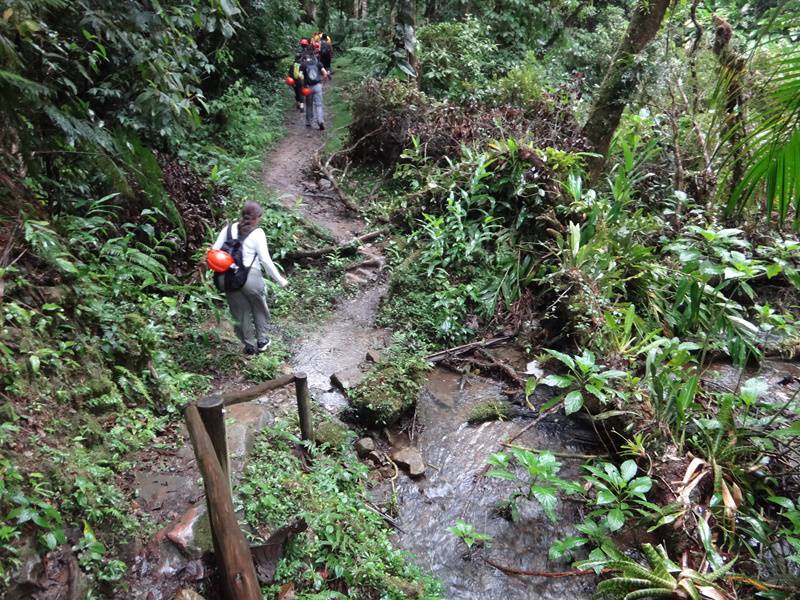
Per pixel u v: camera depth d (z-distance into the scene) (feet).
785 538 12.04
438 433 15.97
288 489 11.79
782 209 7.59
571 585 11.86
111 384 12.50
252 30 39.09
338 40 60.59
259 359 16.92
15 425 9.69
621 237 20.58
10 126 13.65
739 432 13.85
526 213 22.98
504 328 20.47
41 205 14.92
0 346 10.19
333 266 22.89
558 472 14.62
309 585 10.50
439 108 30.04
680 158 24.36
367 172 31.07
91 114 16.74
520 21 45.57
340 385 16.92
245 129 33.37
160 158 21.77
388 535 12.73
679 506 12.20
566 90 33.12
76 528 9.18
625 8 52.34
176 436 12.66
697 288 17.21
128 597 8.94
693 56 27.20
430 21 47.39
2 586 7.73
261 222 23.49
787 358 19.10
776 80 7.12
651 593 10.38
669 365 15.19
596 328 17.21
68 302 12.91
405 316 20.51
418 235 24.35
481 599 11.55
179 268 19.67
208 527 10.05
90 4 14.66
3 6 12.01
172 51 18.17
